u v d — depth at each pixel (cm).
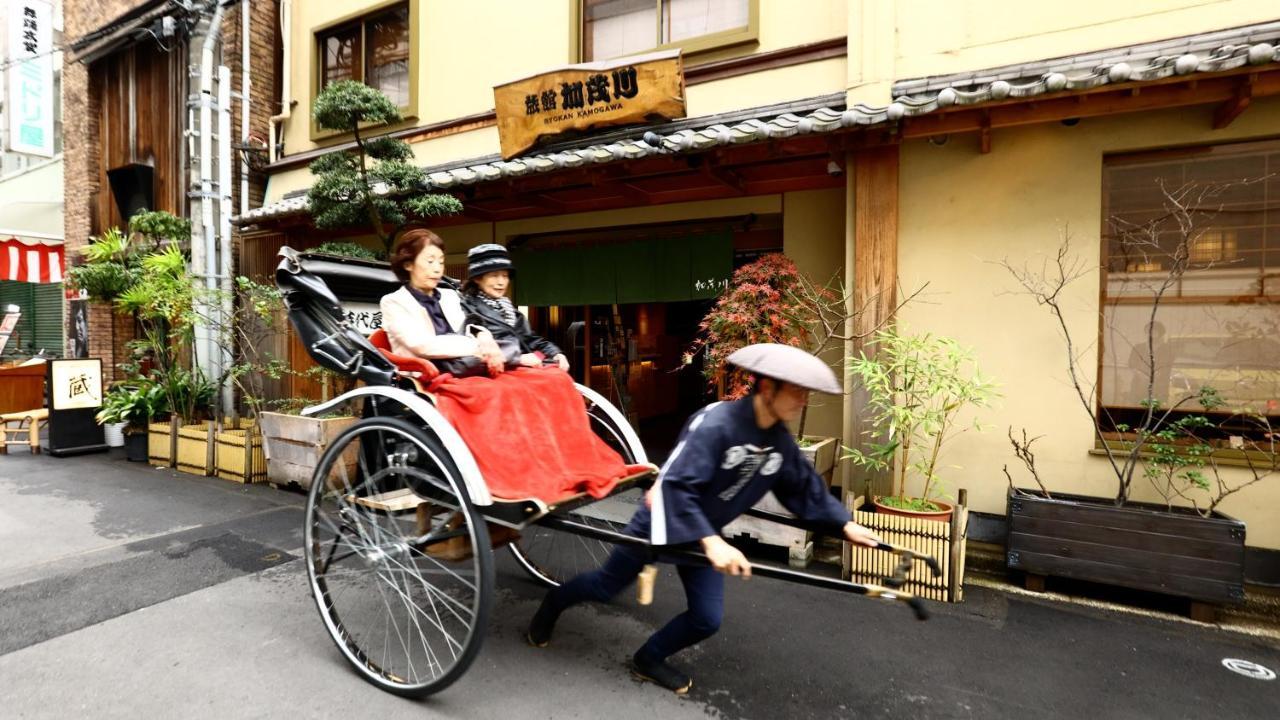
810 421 571
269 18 902
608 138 596
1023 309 442
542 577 398
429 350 289
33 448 833
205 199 786
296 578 402
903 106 402
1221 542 338
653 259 666
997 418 449
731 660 307
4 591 377
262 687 279
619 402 884
